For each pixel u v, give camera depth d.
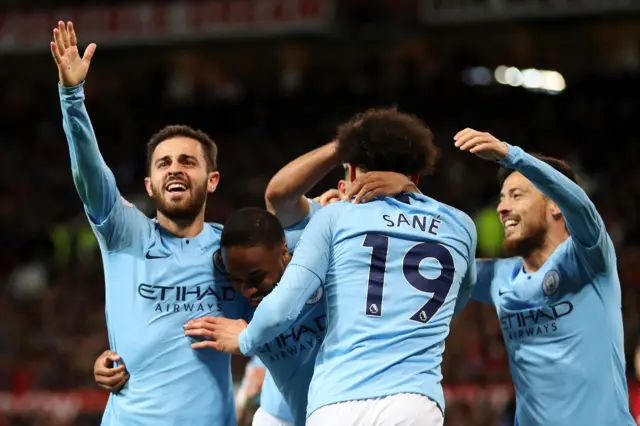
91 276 20.59
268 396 5.57
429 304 3.76
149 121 28.03
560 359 4.42
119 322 4.28
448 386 12.05
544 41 26.00
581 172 22.69
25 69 29.48
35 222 23.86
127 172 25.86
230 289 4.36
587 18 24.62
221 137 26.91
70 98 3.93
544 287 4.48
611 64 25.84
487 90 26.31
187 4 26.09
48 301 19.47
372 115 4.11
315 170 4.68
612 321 4.40
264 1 25.44
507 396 10.44
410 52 27.00
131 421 4.18
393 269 3.78
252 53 28.20
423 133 4.08
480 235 17.53
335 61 27.81
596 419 4.33
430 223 3.89
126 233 4.30
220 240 4.36
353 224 3.85
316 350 4.36
